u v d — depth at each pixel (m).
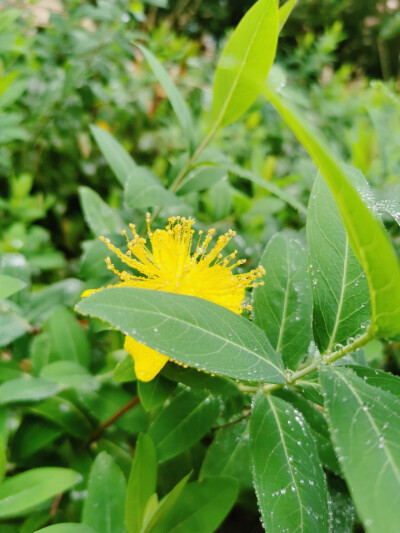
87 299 0.11
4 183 0.42
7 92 0.30
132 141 0.49
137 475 0.15
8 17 0.29
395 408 0.11
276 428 0.14
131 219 0.30
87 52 0.37
